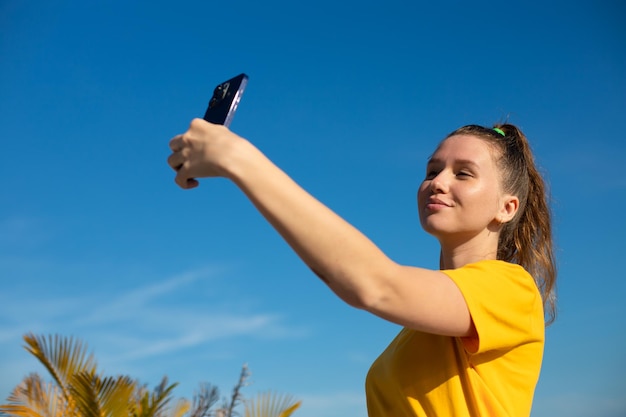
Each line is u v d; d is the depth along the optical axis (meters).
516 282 1.59
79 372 6.05
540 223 2.06
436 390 1.59
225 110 1.29
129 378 6.18
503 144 1.88
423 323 1.38
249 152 1.21
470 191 1.75
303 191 1.24
